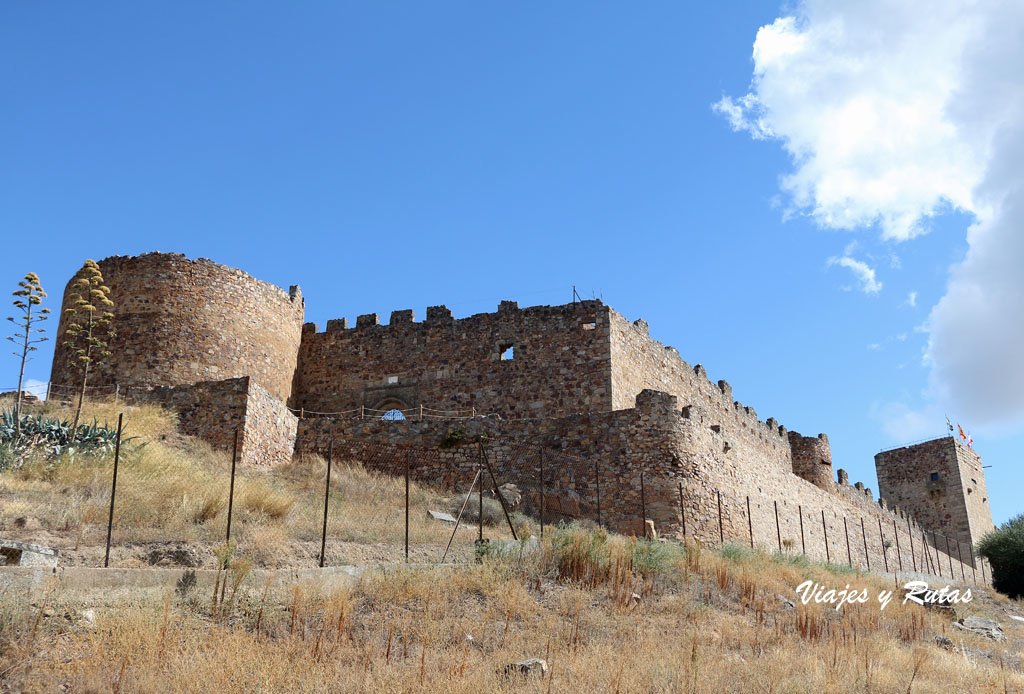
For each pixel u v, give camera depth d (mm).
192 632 13469
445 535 22297
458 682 12625
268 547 18078
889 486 70062
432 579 17484
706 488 30047
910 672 16406
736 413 47125
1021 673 17906
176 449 28438
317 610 15352
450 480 30359
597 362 37531
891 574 33562
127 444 24828
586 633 16109
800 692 14008
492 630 15633
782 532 39719
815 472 52688
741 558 24969
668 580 20531
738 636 17297
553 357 38406
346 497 25734
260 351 39469
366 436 31984
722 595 20609
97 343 30844
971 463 69812
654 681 13602
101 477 20766
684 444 29594
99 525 17578
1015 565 38938
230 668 12164
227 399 30531
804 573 25406
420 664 13430
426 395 40000
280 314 41031
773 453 49406
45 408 29469
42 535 16516
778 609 20484
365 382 41281
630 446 29484
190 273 38125
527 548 20281
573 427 30344
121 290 37562
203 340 37625
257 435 30406
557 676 13398
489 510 26328
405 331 41500
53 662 12023
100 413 29312
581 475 29500
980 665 17938
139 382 36125
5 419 24516
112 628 12938
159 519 18531
